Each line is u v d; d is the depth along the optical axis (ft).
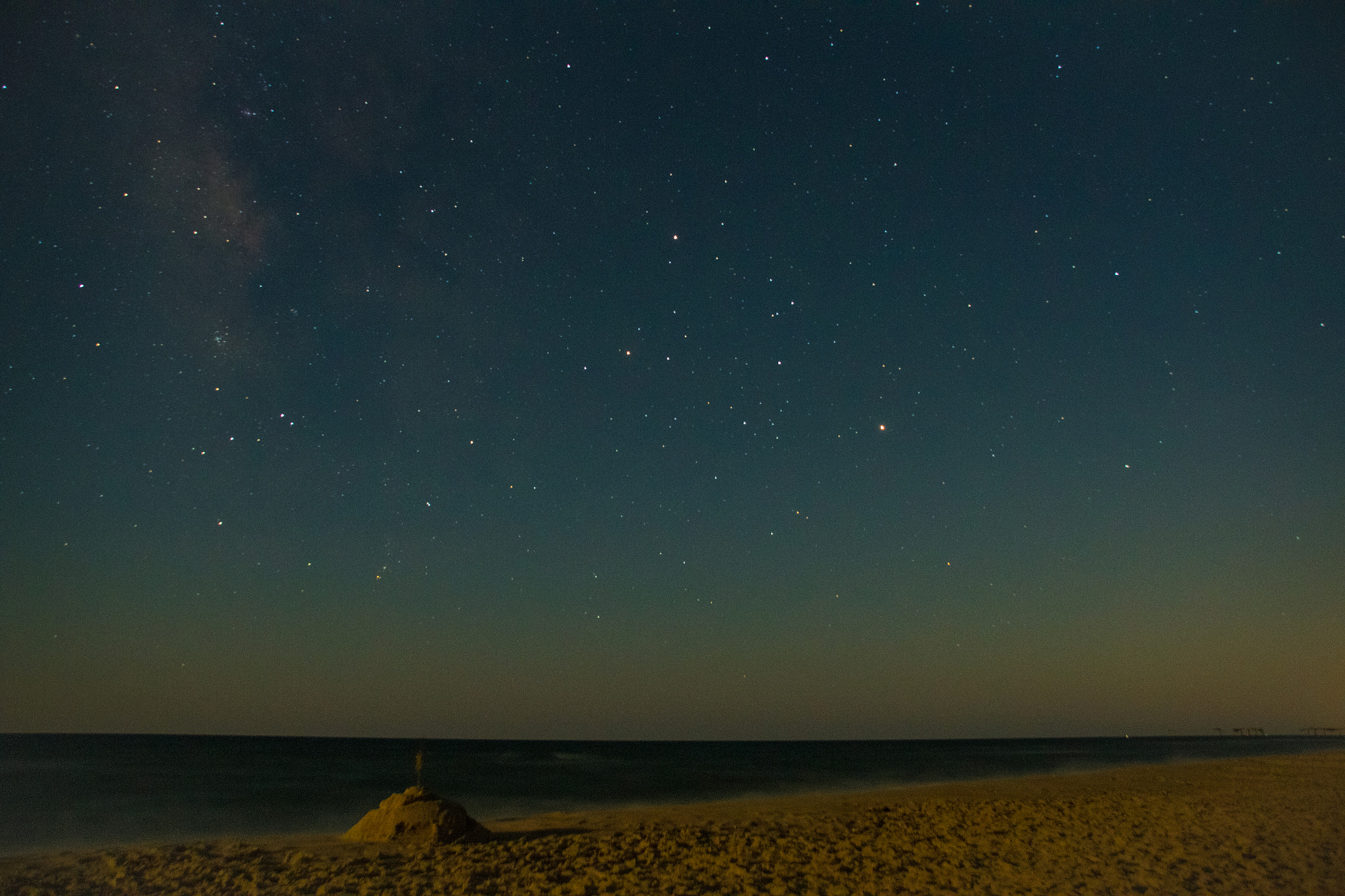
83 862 31.24
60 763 120.26
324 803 68.54
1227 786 64.39
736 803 61.21
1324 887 25.81
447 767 128.16
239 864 30.66
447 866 30.32
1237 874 27.86
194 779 93.76
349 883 27.48
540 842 36.40
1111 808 48.57
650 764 146.61
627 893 26.07
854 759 174.09
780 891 26.43
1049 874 28.43
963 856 32.32
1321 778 71.26
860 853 33.06
